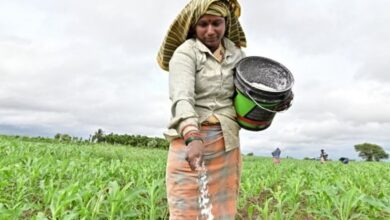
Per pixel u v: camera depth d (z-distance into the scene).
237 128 2.24
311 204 5.28
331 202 4.70
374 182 7.86
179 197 2.15
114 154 12.52
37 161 6.35
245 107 2.11
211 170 2.16
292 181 6.04
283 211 5.17
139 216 4.33
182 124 1.92
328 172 8.89
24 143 12.23
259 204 5.60
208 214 2.11
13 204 4.31
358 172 9.49
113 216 3.83
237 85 2.12
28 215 4.14
